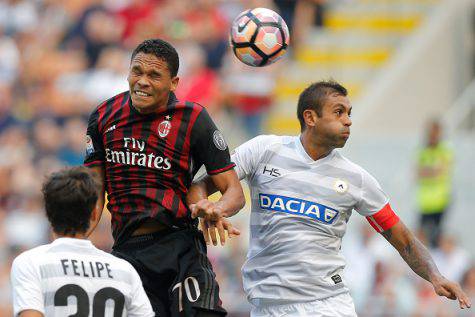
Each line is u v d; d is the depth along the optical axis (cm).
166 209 2166
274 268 2356
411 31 6219
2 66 6569
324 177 2358
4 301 4534
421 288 4459
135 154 2178
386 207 2384
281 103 5981
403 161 5588
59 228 1894
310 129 2356
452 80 5900
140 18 6362
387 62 6106
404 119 5869
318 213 2344
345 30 6244
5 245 5322
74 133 5966
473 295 4391
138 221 2161
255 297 2375
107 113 2209
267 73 5869
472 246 5316
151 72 2144
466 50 5931
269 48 2353
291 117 5906
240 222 5184
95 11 6444
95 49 6353
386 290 4412
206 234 2119
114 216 2189
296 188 2355
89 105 6119
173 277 2188
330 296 2348
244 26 2358
